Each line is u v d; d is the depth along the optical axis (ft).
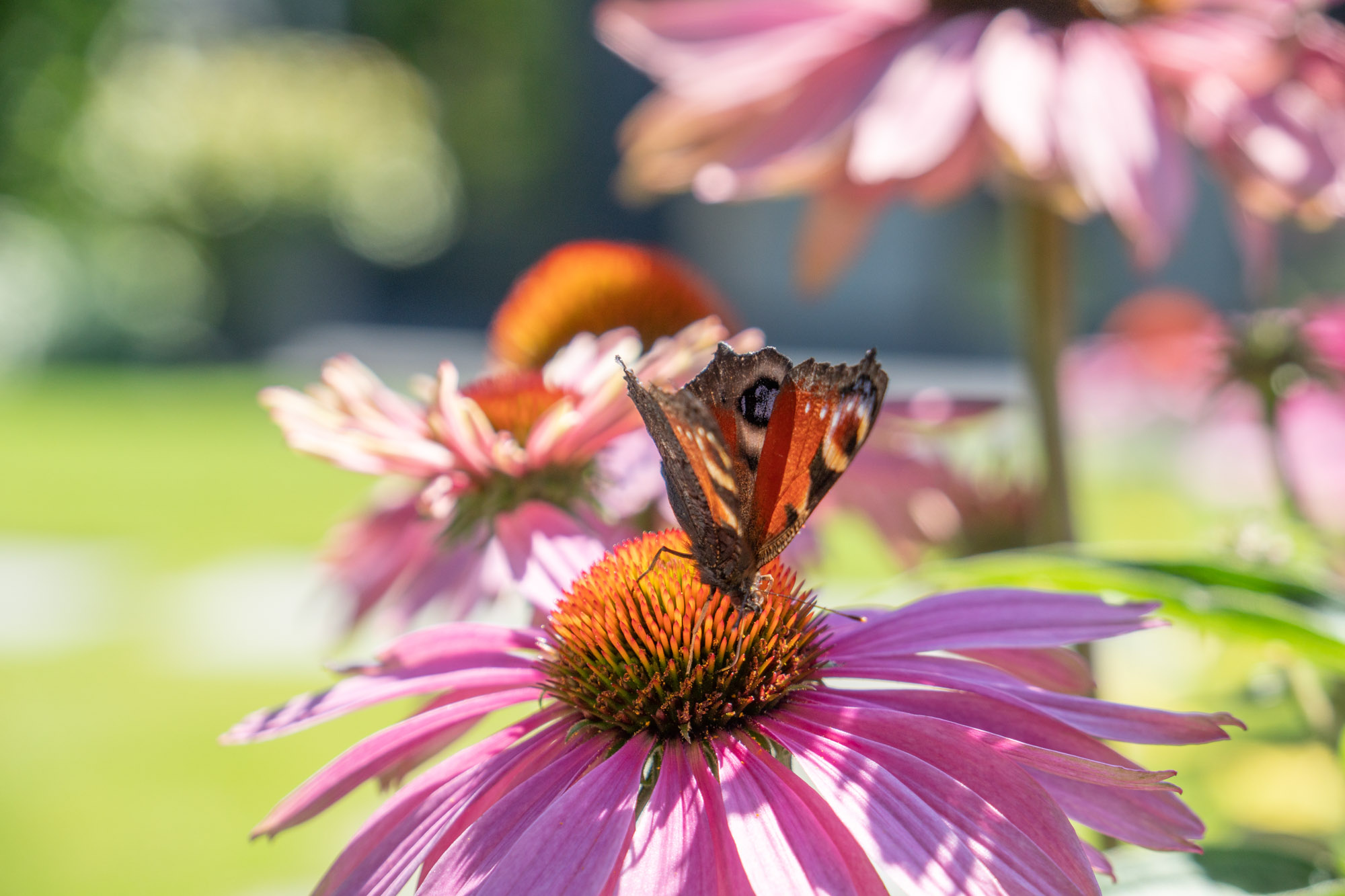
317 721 1.00
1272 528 1.31
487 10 14.01
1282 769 1.38
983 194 10.68
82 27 8.54
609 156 13.61
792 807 0.94
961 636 1.01
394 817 0.99
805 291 1.42
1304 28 1.26
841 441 1.03
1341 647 1.01
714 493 1.00
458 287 14.16
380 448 1.14
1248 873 1.01
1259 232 1.45
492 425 1.22
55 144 9.18
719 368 1.08
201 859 2.35
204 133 11.55
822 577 1.32
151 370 11.35
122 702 3.27
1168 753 1.43
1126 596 1.05
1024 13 1.28
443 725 1.02
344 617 1.31
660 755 0.99
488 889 0.92
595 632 1.02
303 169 11.96
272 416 1.13
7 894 2.22
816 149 1.28
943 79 1.24
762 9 1.40
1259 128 1.25
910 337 11.15
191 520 5.54
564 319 1.40
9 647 3.81
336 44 13.91
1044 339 1.28
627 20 1.42
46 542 5.14
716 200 1.32
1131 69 1.24
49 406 9.30
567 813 0.95
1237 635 1.05
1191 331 1.65
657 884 0.92
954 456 1.43
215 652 3.69
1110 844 1.17
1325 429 1.49
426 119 13.58
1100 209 1.20
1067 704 0.98
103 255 11.55
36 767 2.84
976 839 0.92
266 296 12.14
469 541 1.15
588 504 1.16
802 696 1.01
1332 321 1.40
